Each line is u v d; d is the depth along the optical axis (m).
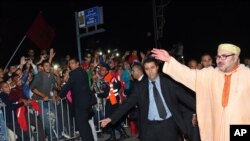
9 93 8.01
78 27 13.20
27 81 9.12
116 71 10.44
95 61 10.52
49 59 9.29
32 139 8.37
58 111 8.64
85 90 7.55
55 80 9.03
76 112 7.54
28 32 10.98
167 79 5.02
